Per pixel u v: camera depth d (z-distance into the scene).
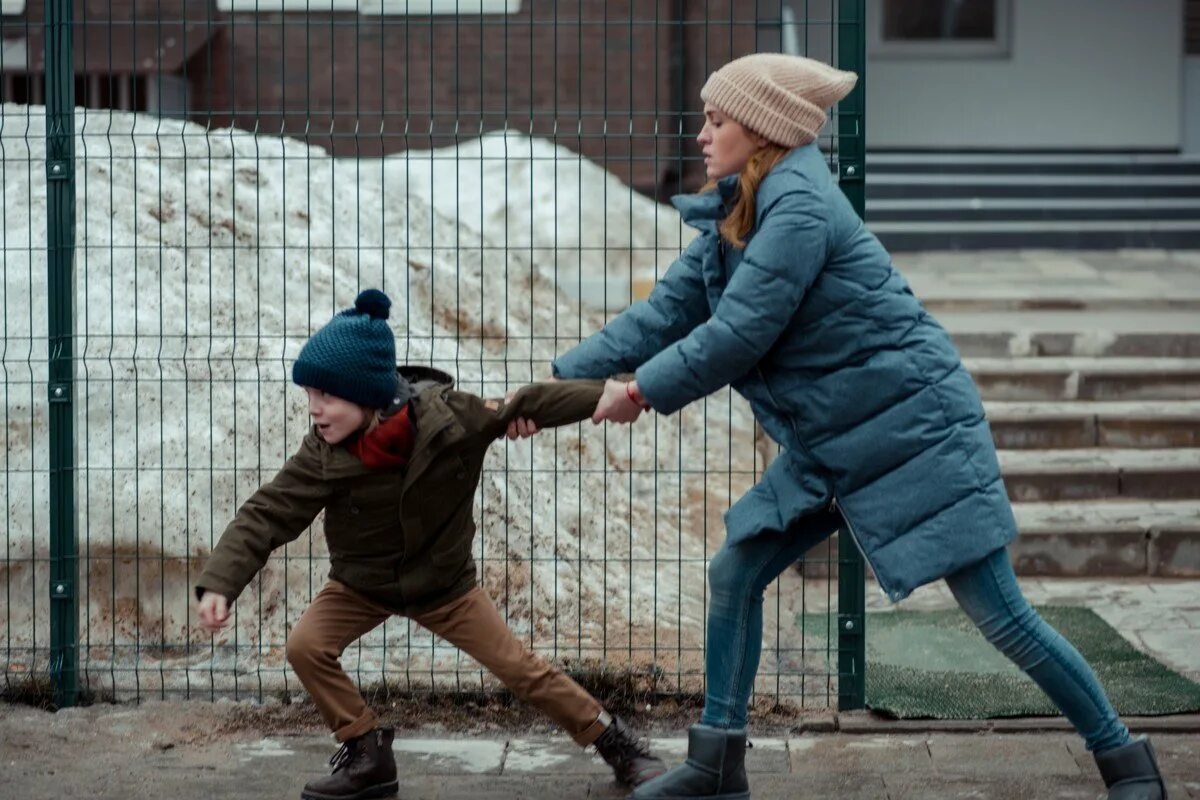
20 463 7.76
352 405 5.43
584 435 9.88
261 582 7.55
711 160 5.43
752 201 5.29
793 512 5.38
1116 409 10.97
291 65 17.17
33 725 6.67
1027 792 5.87
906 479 5.27
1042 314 12.99
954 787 5.94
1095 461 10.42
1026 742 6.45
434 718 6.76
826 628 8.17
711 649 5.66
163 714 6.77
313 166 10.59
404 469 5.50
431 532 5.62
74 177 6.98
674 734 6.63
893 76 18.69
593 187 15.16
